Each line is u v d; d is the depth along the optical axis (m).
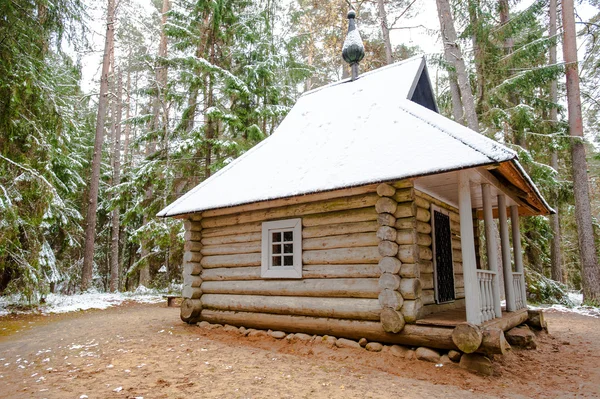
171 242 13.98
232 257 7.60
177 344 6.28
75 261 19.77
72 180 15.59
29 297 9.95
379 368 4.91
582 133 13.35
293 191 6.17
